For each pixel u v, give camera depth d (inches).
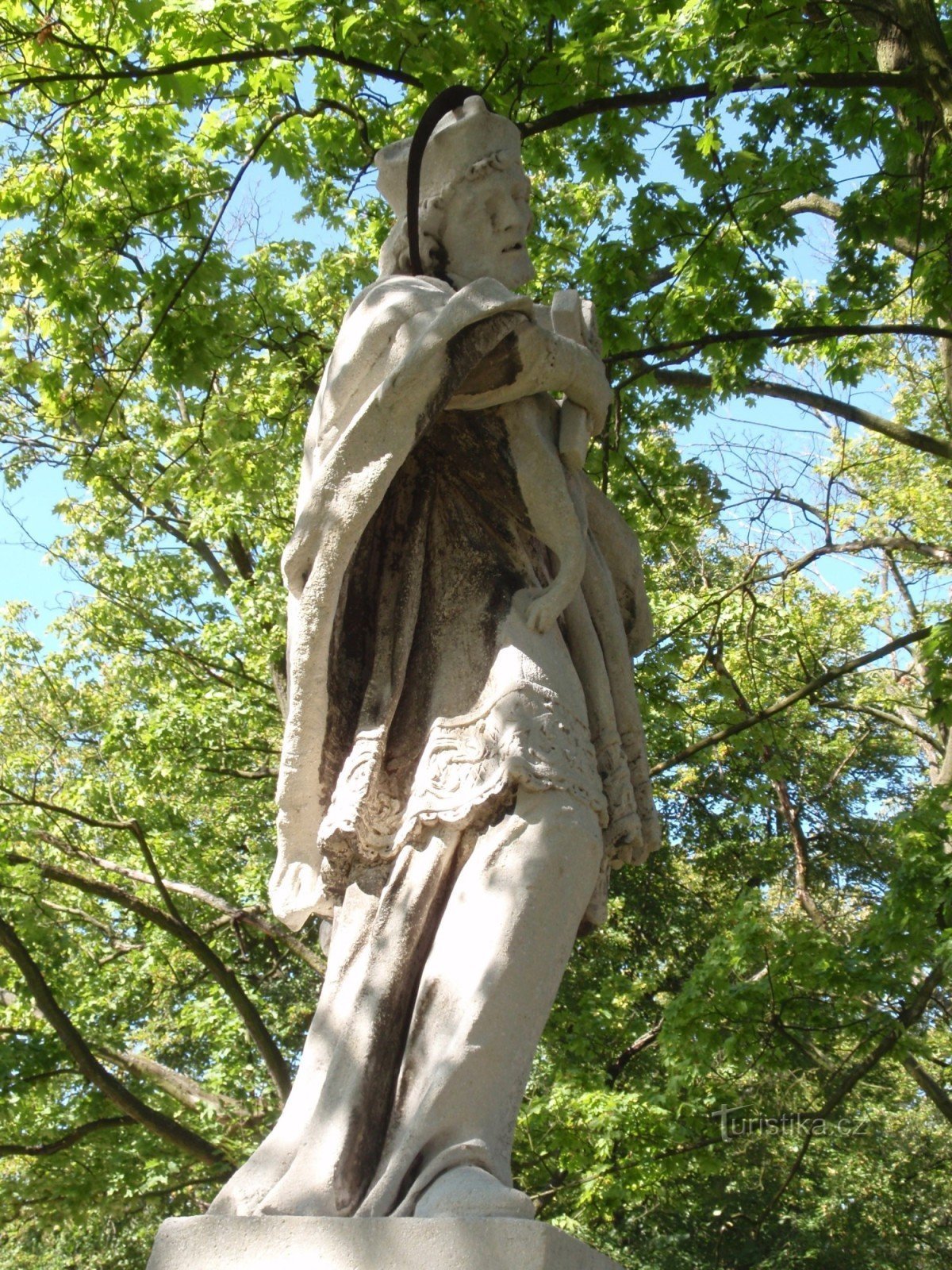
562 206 447.2
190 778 552.1
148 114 356.5
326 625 107.0
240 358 408.8
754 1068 402.0
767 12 299.1
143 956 548.4
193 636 609.3
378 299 113.8
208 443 434.3
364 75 365.7
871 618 665.0
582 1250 84.2
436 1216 82.9
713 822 695.1
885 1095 619.2
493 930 97.6
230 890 591.2
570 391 116.6
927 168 342.6
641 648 127.0
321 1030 100.9
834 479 465.7
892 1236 597.3
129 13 313.9
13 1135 478.0
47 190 368.5
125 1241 617.6
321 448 112.2
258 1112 496.7
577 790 102.6
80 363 373.4
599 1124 401.1
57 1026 445.1
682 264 359.6
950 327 377.4
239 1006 477.7
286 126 392.5
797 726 520.4
